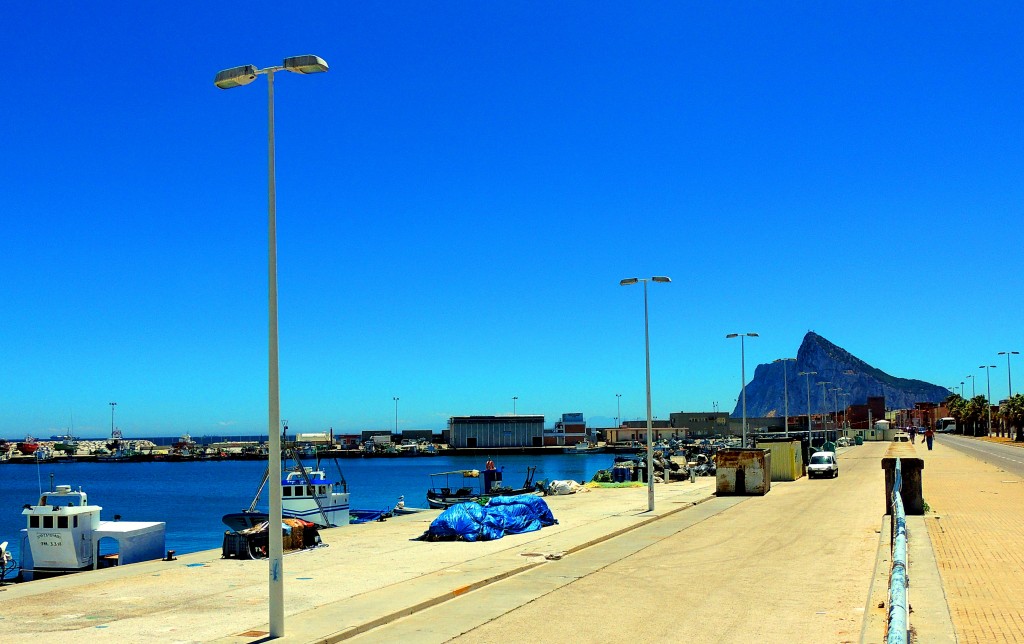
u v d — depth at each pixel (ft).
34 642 46.80
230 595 61.77
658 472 248.32
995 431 609.42
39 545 89.56
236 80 50.11
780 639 45.06
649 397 130.62
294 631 48.65
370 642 47.32
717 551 81.92
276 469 48.42
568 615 53.16
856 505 128.36
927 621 44.52
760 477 154.10
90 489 428.97
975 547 73.51
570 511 128.88
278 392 49.06
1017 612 46.78
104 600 59.93
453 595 61.00
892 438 623.77
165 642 46.62
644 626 49.24
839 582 62.23
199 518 261.03
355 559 80.28
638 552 83.20
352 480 449.89
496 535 95.04
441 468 580.71
